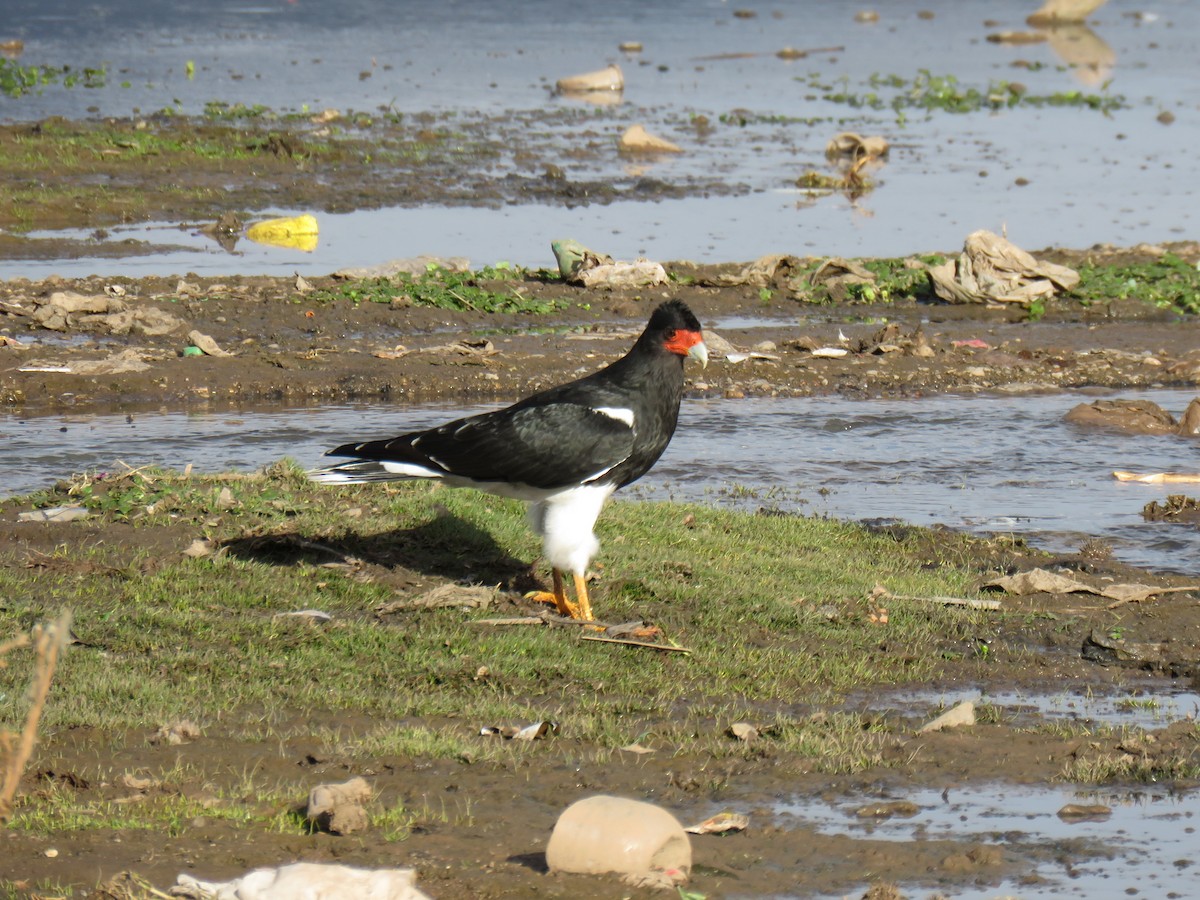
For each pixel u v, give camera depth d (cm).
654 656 1055
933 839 759
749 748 879
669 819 710
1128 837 768
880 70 5469
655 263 2517
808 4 7762
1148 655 1099
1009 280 2478
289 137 3594
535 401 1105
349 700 941
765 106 4591
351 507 1326
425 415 1833
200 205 3088
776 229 3016
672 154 3797
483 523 1298
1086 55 5969
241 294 2333
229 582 1150
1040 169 3750
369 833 742
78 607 1082
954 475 1631
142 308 2164
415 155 3634
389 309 2302
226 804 771
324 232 2891
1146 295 2489
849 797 816
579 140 3922
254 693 946
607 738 890
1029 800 818
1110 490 1585
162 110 4062
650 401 1105
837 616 1159
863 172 3659
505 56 5603
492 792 803
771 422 1838
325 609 1119
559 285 2506
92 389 1872
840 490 1566
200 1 7112
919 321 2386
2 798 683
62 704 899
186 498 1313
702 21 6944
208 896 654
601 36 6303
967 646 1116
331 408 1866
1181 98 4934
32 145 3478
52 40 5603
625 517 1355
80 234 2808
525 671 1008
